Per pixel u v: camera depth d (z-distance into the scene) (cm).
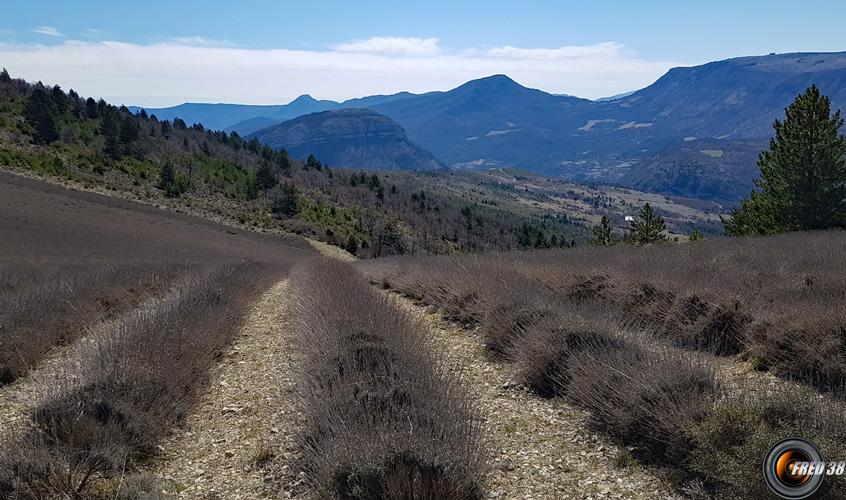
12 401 676
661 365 530
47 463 442
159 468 507
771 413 423
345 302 965
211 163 13638
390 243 10138
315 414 507
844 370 553
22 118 11300
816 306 669
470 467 407
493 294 977
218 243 6469
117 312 1256
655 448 467
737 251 1416
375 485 381
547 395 638
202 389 741
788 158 2862
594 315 759
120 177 9381
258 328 1201
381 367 575
